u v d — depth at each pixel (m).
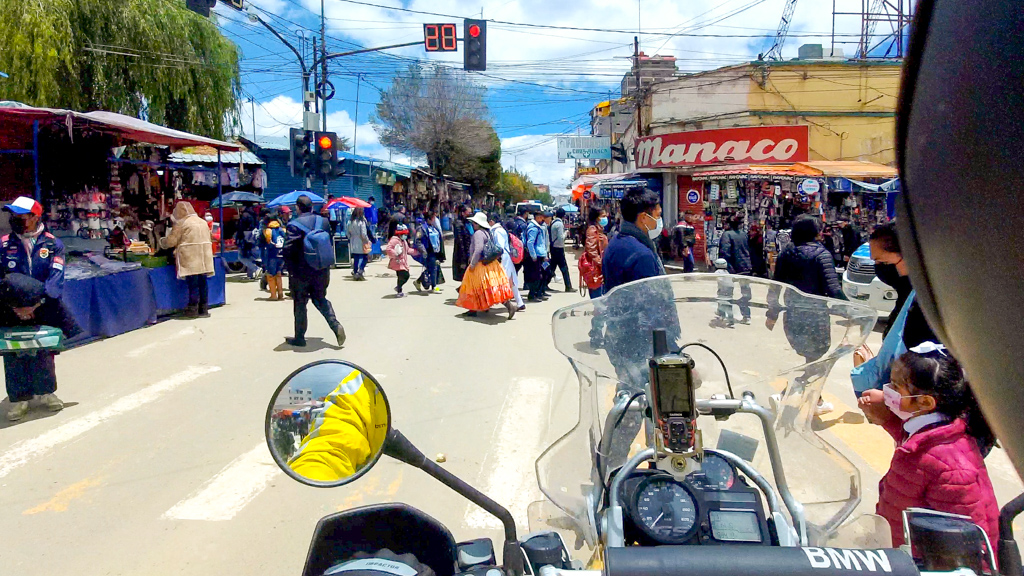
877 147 19.28
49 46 13.36
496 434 5.24
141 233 12.91
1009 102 0.47
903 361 2.64
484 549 1.85
